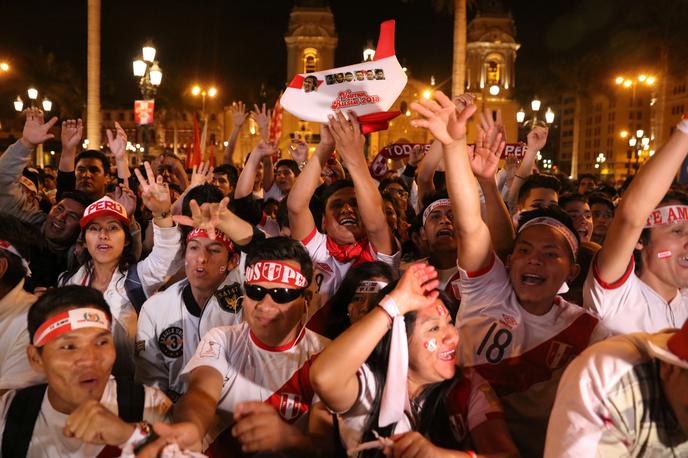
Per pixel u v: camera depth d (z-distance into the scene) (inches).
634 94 1241.4
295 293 119.8
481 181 141.5
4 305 128.5
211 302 151.8
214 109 2765.7
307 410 121.3
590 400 81.5
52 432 101.1
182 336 151.9
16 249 134.4
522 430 117.9
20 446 100.5
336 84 153.3
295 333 123.5
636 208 104.9
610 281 116.4
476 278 121.4
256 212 226.1
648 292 125.0
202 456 92.5
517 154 290.7
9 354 125.3
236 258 154.9
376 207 159.2
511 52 2292.1
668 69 1118.4
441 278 172.4
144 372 152.2
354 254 174.4
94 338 100.0
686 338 75.5
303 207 172.2
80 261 170.4
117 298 161.2
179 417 103.8
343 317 150.6
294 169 353.4
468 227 116.6
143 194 157.6
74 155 261.6
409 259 201.6
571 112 3873.0
